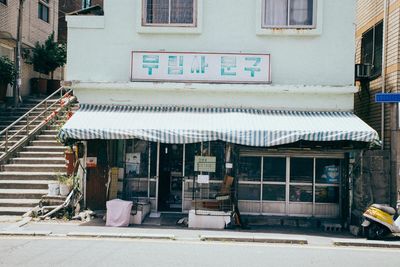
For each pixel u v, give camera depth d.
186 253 9.41
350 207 13.59
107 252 9.31
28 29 22.12
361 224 11.70
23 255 8.90
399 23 13.05
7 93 20.86
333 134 12.02
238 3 13.90
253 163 14.10
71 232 11.21
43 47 22.42
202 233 11.73
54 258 8.69
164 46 14.00
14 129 17.94
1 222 12.30
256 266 8.45
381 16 14.54
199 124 12.57
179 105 13.88
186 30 13.86
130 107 13.89
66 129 12.20
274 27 13.83
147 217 13.58
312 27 13.80
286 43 13.87
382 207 11.49
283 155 14.03
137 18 13.95
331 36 13.82
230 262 8.70
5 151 15.55
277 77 13.84
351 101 13.66
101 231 11.52
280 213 14.00
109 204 12.52
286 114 13.48
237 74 13.69
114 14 14.05
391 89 13.37
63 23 29.47
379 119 14.21
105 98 13.95
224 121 12.80
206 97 13.86
